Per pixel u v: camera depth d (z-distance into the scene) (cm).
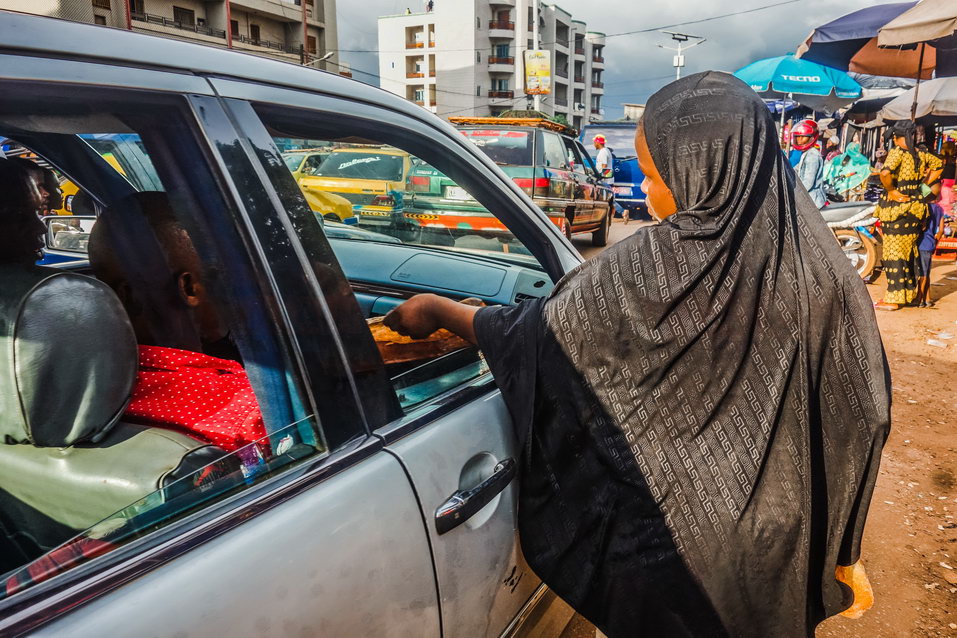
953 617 222
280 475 85
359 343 100
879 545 262
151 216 106
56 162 128
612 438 108
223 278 93
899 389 432
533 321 115
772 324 105
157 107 83
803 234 109
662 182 119
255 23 4400
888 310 638
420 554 95
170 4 3838
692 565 107
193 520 76
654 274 103
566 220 884
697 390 104
